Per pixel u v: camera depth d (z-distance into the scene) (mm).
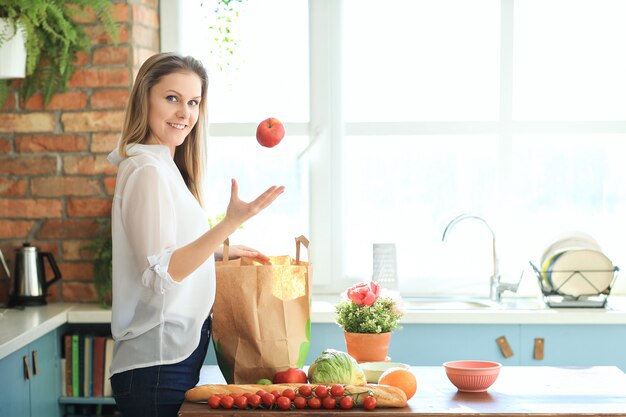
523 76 3982
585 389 2193
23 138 3674
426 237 3996
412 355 3455
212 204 3984
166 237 2002
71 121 3656
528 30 3967
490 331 3441
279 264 2496
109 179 3660
